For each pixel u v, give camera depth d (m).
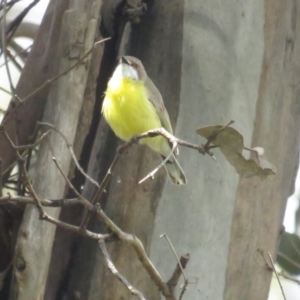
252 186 8.84
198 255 8.48
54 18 10.23
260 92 9.24
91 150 10.03
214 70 9.05
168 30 9.33
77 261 9.02
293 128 9.68
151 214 8.62
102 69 10.23
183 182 8.11
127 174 8.80
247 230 8.77
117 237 7.07
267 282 8.88
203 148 6.22
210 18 9.23
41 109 9.80
